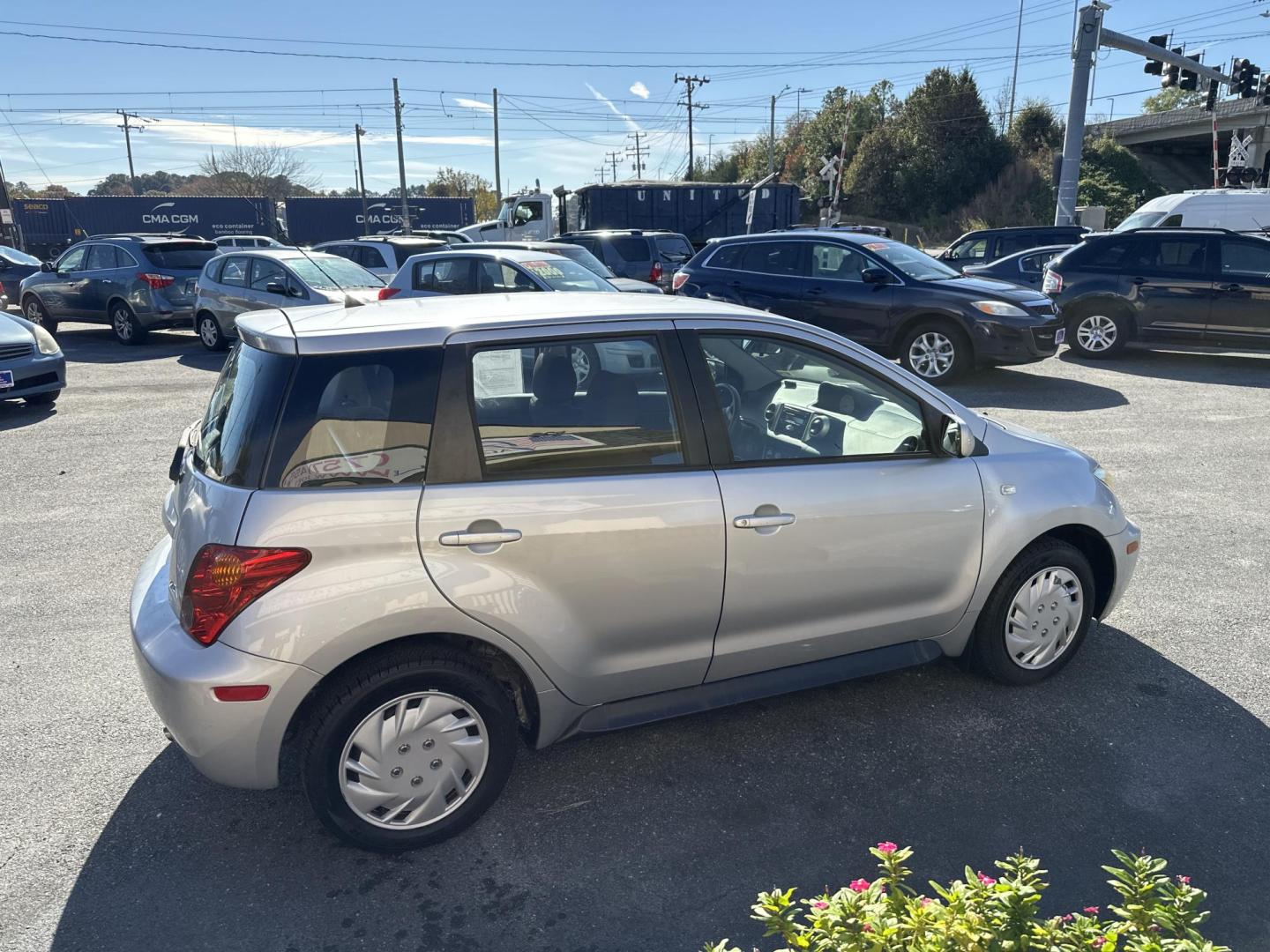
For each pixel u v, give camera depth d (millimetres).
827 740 3572
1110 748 3492
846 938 1698
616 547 3002
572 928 2654
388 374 2867
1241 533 5820
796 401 3473
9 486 7172
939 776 3338
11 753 3543
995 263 16000
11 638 4527
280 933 2648
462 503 2830
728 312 3334
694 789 3285
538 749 3359
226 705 2672
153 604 3006
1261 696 3857
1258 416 9141
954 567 3596
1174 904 1738
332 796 2824
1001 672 3859
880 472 3420
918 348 10906
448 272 12047
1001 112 63594
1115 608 4723
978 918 1700
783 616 3346
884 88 66500
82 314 16188
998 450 3732
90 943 2609
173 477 3383
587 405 3053
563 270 11758
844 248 11391
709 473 3154
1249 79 22656
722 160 81500
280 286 12984
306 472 2746
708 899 2756
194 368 13062
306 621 2678
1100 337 12500
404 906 2746
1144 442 8141
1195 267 11805
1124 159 59250
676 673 3270
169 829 3100
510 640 2914
